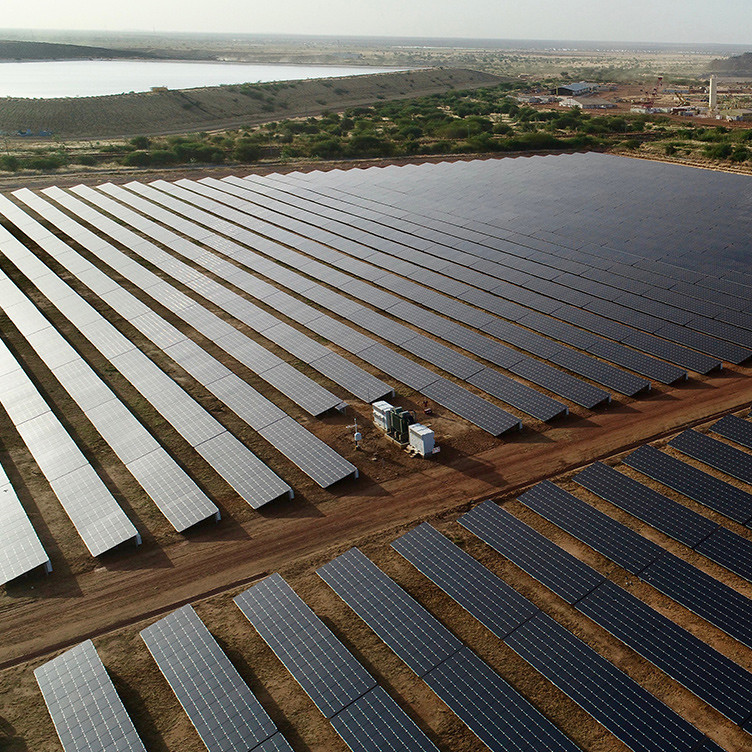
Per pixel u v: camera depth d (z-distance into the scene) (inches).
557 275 2450.8
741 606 1053.2
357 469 1470.2
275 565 1219.2
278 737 883.4
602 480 1366.9
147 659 1039.6
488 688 940.0
